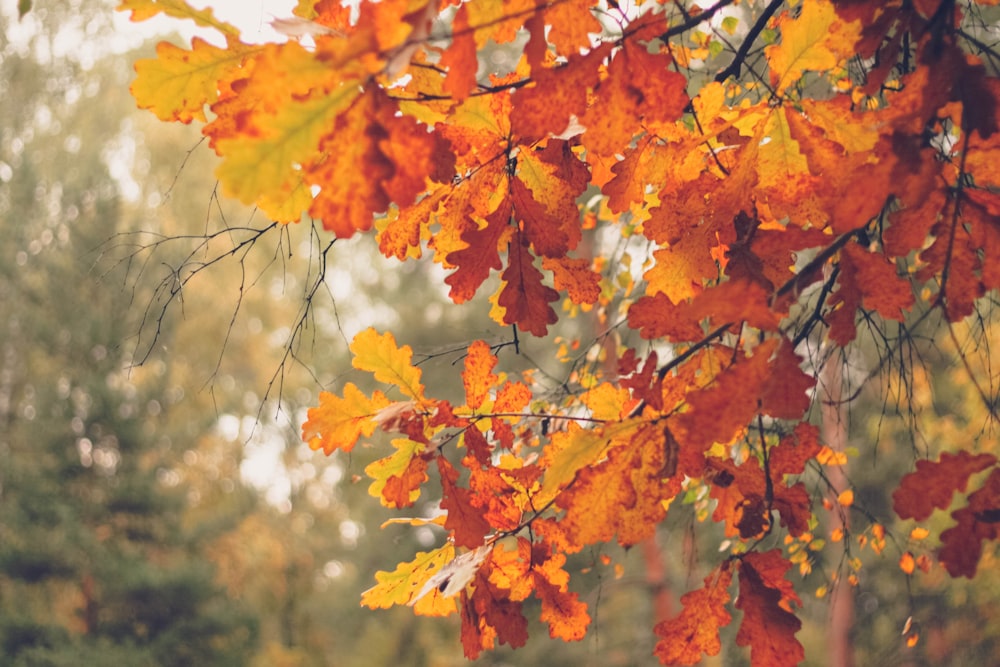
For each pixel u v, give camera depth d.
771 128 1.50
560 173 1.57
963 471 1.37
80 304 8.64
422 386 1.62
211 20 1.40
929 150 1.37
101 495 9.15
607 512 1.45
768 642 1.51
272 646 10.34
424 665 8.20
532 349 7.01
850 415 2.34
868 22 1.44
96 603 8.95
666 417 1.46
